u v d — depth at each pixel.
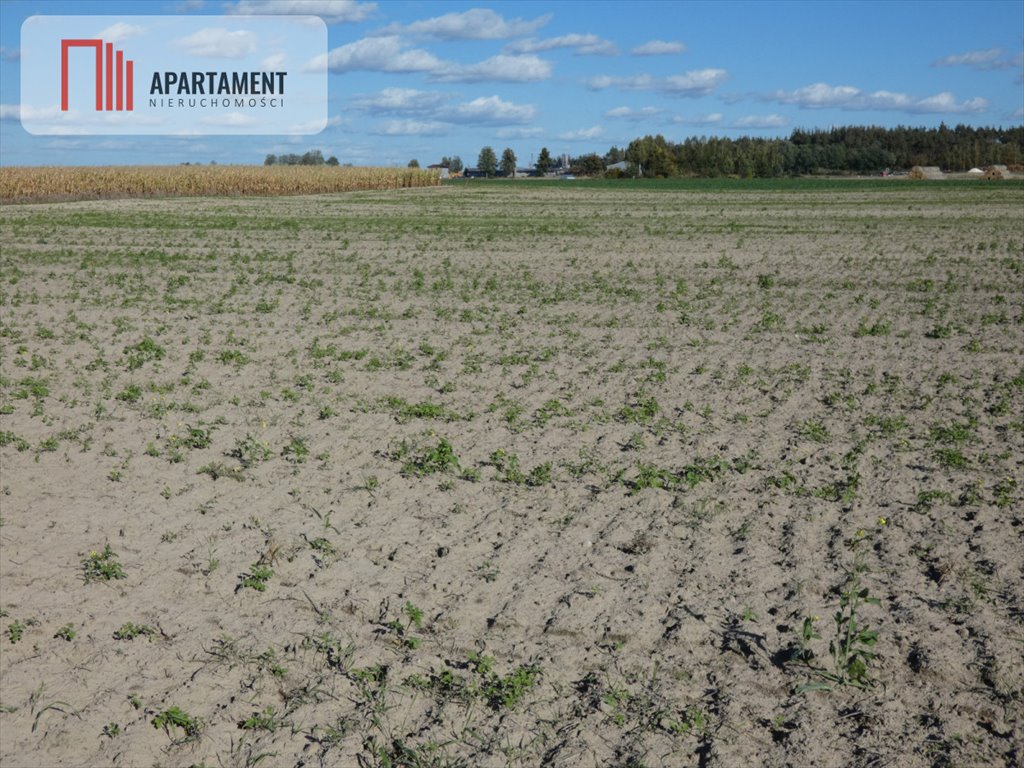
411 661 5.47
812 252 26.56
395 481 8.28
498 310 17.19
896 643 5.65
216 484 8.17
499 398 11.03
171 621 5.89
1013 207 48.00
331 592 6.29
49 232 30.75
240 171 66.12
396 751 4.71
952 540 7.07
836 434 9.71
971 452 9.19
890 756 4.68
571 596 6.21
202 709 5.03
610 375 12.27
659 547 6.96
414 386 11.63
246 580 6.31
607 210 46.38
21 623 5.81
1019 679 5.27
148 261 23.52
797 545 6.99
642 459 8.88
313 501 7.82
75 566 6.59
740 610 6.05
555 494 7.98
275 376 12.05
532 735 4.84
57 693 5.14
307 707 5.06
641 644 5.69
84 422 9.95
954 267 23.00
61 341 14.06
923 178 114.44
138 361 12.51
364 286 20.00
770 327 15.58
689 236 31.42
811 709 5.07
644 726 4.92
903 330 15.23
